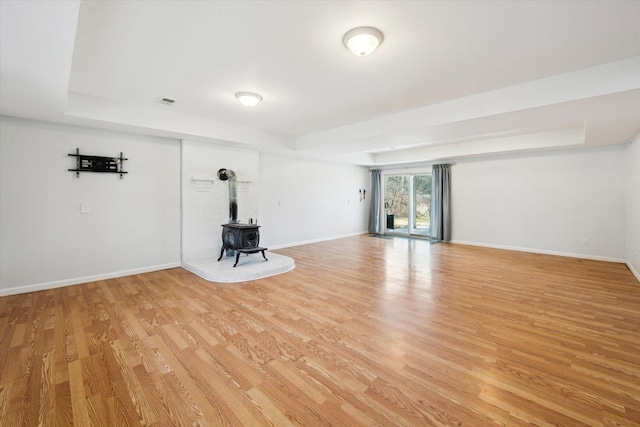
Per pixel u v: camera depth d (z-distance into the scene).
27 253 3.49
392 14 1.89
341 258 5.44
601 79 2.61
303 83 3.04
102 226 4.01
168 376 1.90
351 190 8.49
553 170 5.68
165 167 4.58
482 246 6.63
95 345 2.28
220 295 3.42
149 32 2.09
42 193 3.56
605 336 2.40
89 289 3.62
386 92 3.30
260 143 5.14
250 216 5.64
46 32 1.66
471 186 6.81
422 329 2.55
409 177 8.25
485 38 2.18
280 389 1.78
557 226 5.65
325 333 2.49
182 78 2.91
